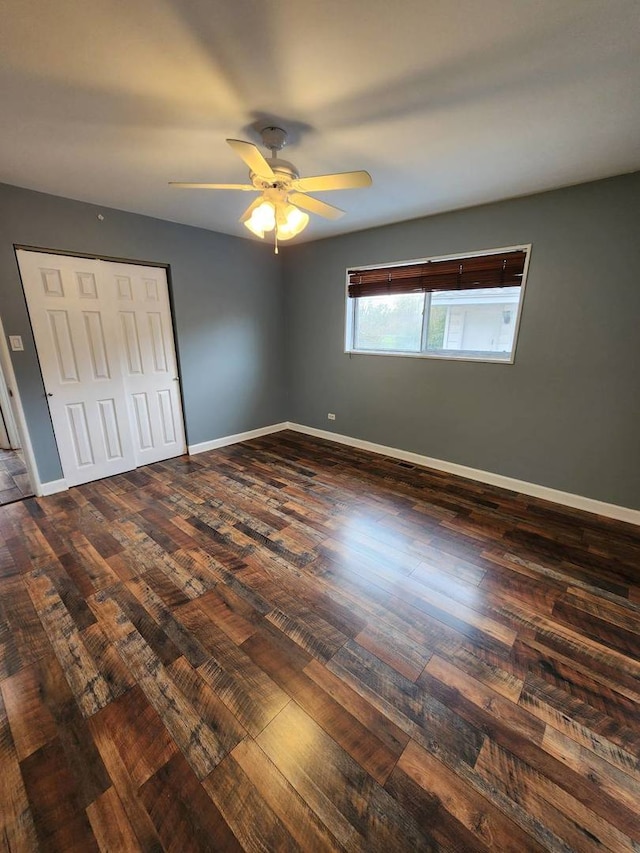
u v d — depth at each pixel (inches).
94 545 95.1
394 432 159.0
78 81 59.9
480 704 56.2
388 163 89.8
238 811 43.4
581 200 101.7
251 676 60.1
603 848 40.6
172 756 48.8
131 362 139.6
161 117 70.6
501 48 52.7
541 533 102.2
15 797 44.6
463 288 127.6
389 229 141.8
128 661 62.6
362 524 106.1
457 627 70.4
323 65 56.6
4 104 65.6
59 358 121.2
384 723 53.2
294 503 118.3
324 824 42.4
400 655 64.2
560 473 118.8
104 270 127.3
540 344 115.6
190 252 148.3
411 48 53.0
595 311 105.1
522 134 76.2
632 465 106.2
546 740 51.3
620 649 66.1
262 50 53.4
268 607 74.7
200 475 140.3
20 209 106.8
